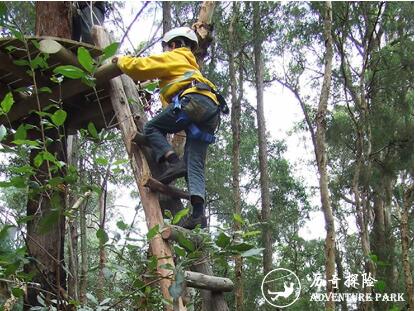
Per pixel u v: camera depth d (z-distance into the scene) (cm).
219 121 344
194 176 326
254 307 1144
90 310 235
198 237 242
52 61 329
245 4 1063
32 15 696
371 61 1019
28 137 375
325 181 684
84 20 447
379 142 1027
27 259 225
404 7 972
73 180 223
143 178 321
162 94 339
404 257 710
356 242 1201
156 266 238
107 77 343
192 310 284
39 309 236
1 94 370
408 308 685
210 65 1117
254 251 217
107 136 251
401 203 1295
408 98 1016
